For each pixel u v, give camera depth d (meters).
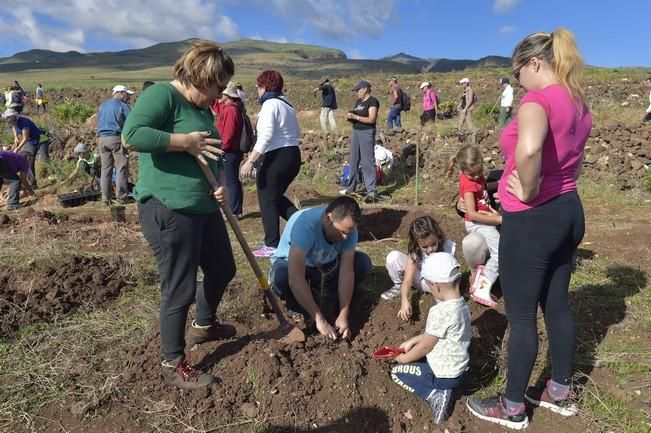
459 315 2.95
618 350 3.52
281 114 4.81
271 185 4.94
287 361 3.22
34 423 2.87
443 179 9.31
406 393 3.12
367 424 2.95
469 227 4.16
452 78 29.30
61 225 6.60
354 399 3.04
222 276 3.21
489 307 3.93
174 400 3.00
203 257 3.11
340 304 3.70
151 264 4.91
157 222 2.76
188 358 3.33
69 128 13.09
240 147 6.32
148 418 2.91
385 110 20.44
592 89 20.95
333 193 9.12
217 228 3.10
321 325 3.53
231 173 6.39
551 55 2.49
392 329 3.71
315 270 3.85
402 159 9.95
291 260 3.55
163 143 2.57
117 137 8.05
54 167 10.96
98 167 10.35
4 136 12.80
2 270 4.54
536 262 2.63
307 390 3.05
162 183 2.71
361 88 7.84
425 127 12.06
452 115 18.73
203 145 2.70
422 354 3.02
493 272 3.91
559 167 2.53
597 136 9.00
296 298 3.59
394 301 4.04
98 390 3.09
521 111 2.42
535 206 2.57
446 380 2.98
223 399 3.00
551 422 2.97
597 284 4.43
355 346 3.48
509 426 2.93
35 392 3.09
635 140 8.59
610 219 6.64
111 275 4.46
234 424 2.88
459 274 2.96
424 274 2.98
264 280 3.45
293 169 4.96
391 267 4.04
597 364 3.39
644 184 8.02
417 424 2.99
